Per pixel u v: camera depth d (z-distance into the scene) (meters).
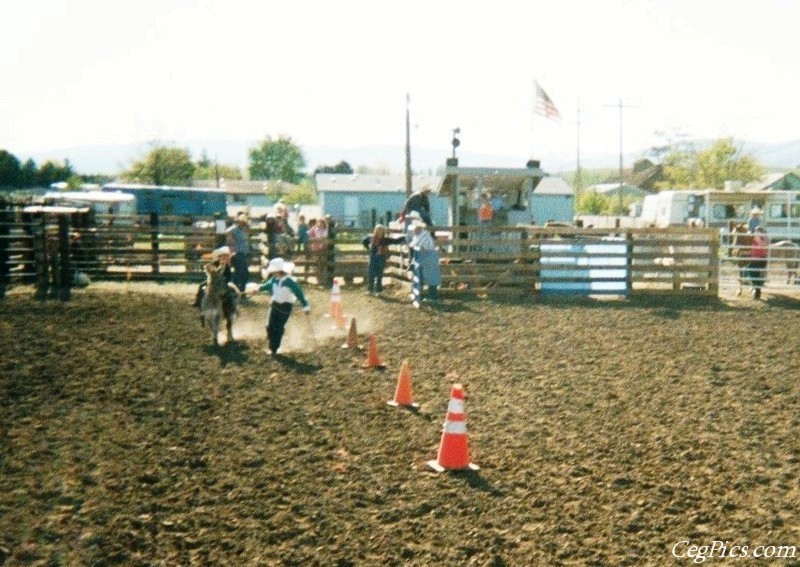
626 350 13.28
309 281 25.27
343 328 15.32
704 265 21.64
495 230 21.77
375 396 9.91
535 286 21.64
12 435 7.90
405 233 22.50
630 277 21.56
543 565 5.35
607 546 5.64
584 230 21.81
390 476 7.05
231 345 13.02
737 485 6.86
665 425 8.73
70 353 11.97
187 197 52.97
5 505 6.16
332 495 6.56
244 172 148.25
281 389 10.12
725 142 76.50
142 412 8.86
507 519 6.11
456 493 6.64
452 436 7.25
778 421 8.92
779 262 23.89
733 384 10.77
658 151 84.38
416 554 5.50
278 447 7.78
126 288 21.50
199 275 24.45
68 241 21.64
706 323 16.67
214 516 6.09
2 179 84.19
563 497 6.57
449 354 12.79
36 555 5.37
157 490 6.59
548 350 13.22
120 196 39.72
